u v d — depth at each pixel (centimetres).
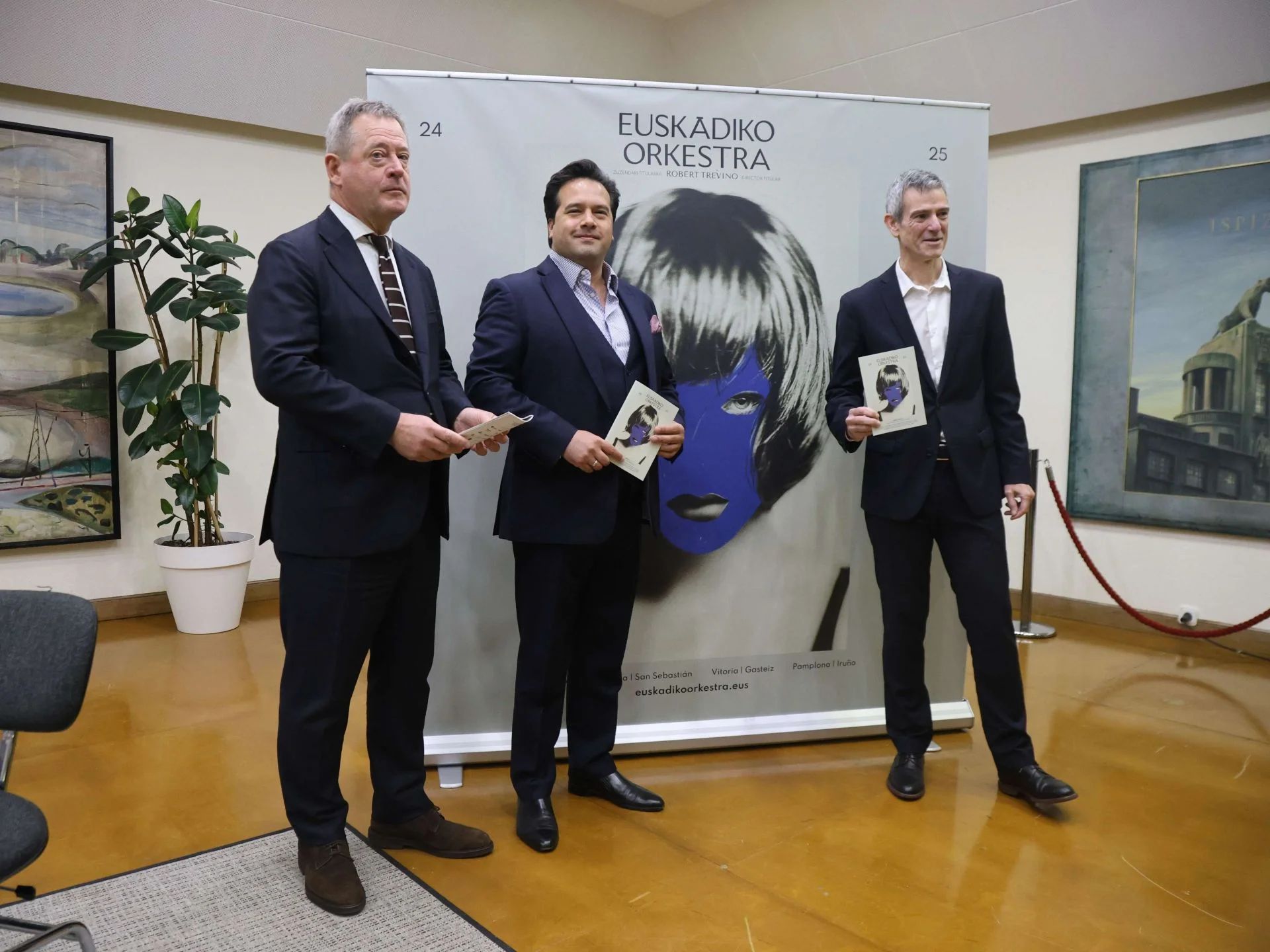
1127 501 497
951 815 279
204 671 420
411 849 256
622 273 313
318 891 223
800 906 228
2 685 177
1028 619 493
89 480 495
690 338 320
